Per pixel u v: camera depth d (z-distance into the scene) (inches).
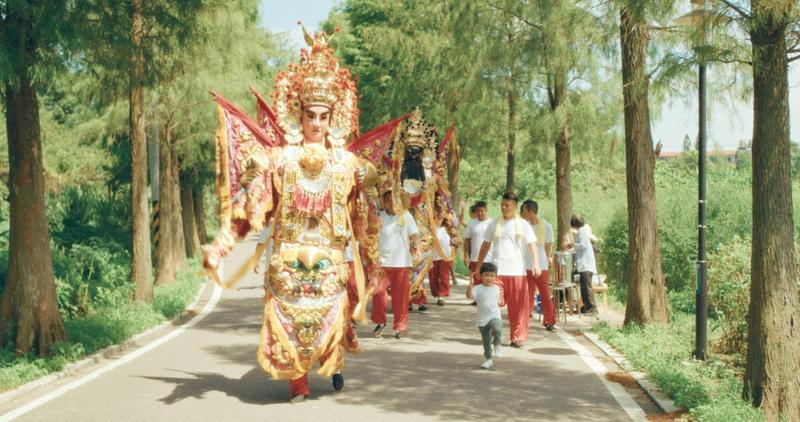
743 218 683.4
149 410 287.3
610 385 331.6
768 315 272.7
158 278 773.9
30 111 387.2
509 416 280.5
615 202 963.3
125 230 778.2
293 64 317.1
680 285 661.3
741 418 258.7
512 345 431.5
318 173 308.0
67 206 747.4
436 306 621.6
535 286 528.7
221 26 697.6
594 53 573.6
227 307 635.5
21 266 385.7
